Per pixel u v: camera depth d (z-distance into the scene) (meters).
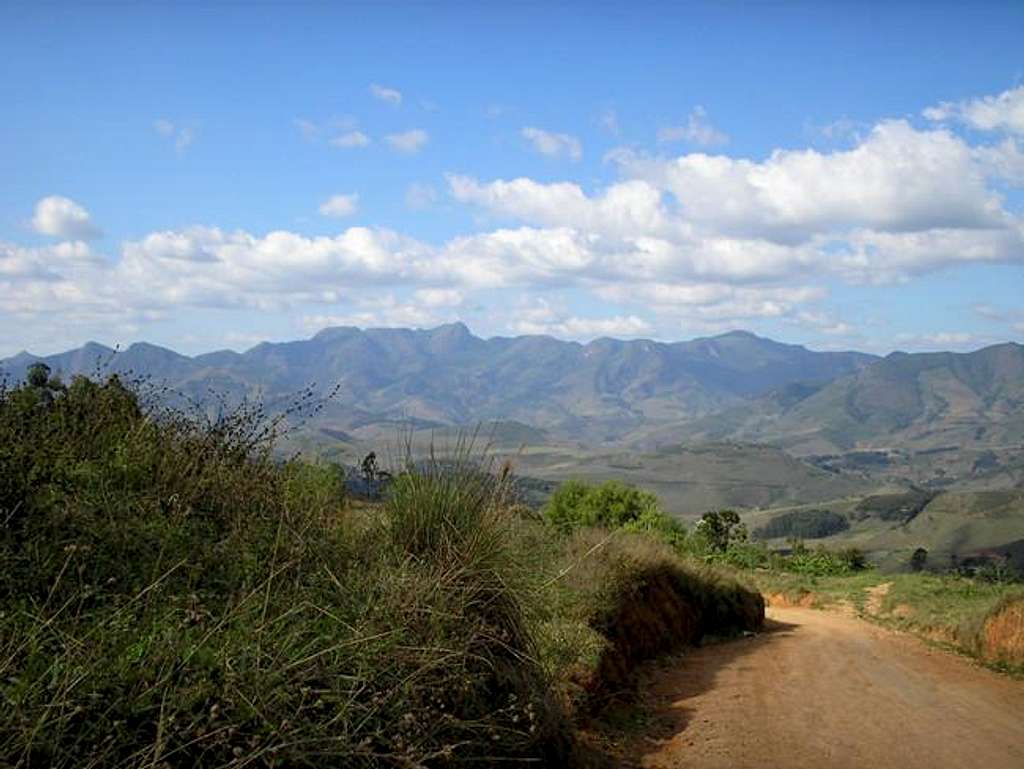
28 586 4.42
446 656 5.29
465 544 6.64
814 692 12.21
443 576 6.18
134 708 3.76
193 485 6.15
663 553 18.77
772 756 8.47
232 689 3.99
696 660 15.15
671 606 17.03
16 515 4.94
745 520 190.12
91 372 6.55
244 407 6.88
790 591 39.00
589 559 13.23
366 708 4.45
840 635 21.45
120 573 4.83
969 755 8.81
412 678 4.95
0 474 4.98
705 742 8.94
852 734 9.53
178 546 5.25
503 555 6.86
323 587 5.59
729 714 10.40
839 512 178.50
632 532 21.50
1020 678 15.01
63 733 3.51
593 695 9.04
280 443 6.95
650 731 9.36
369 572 5.95
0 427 5.56
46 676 3.76
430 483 7.07
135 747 3.70
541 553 8.33
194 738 3.81
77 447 5.96
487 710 5.74
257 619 4.68
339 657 4.68
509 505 7.36
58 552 4.72
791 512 185.25
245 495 6.29
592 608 11.55
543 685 6.73
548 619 8.48
